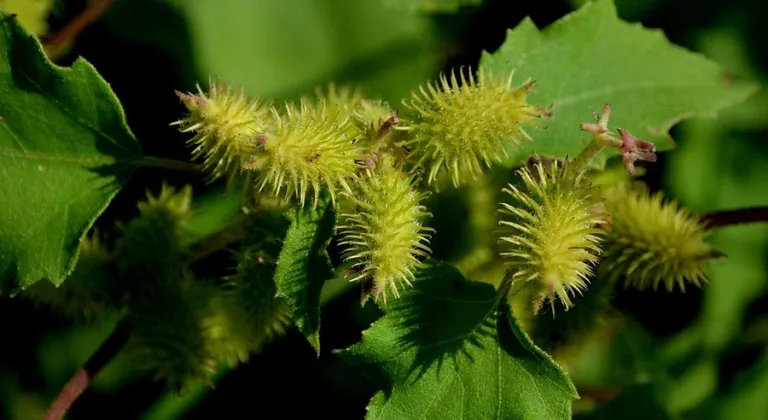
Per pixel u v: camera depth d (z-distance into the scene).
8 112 0.41
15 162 0.41
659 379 0.51
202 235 0.45
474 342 0.40
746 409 0.51
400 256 0.38
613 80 0.44
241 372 0.49
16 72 0.41
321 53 0.50
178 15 0.49
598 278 0.42
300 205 0.39
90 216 0.41
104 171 0.41
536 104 0.43
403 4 0.49
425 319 0.40
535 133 0.43
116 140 0.41
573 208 0.38
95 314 0.43
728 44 0.52
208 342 0.42
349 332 0.48
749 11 0.52
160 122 0.49
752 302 0.52
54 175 0.41
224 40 0.49
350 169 0.39
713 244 0.51
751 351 0.52
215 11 0.49
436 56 0.50
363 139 0.39
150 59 0.49
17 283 0.41
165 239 0.42
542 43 0.43
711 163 0.52
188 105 0.39
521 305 0.42
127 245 0.42
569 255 0.38
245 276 0.41
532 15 0.50
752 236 0.53
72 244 0.41
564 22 0.43
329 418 0.49
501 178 0.42
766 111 0.52
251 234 0.41
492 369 0.40
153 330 0.42
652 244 0.41
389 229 0.38
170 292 0.42
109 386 0.49
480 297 0.40
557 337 0.43
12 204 0.41
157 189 0.48
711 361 0.52
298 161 0.38
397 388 0.40
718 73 0.44
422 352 0.40
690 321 0.52
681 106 0.44
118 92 0.49
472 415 0.40
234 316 0.42
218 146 0.39
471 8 0.50
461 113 0.39
